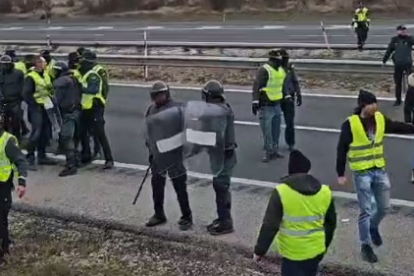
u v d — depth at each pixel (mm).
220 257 7531
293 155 5590
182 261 7617
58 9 45375
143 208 8992
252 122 13641
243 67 18062
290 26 30828
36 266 7793
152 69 20344
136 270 7547
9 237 8570
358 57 19109
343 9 37938
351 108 14336
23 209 9266
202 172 10383
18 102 11477
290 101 10984
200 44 22516
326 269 6961
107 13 43625
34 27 37844
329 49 19984
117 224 8492
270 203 5512
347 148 7082
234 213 8625
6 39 31469
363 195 7020
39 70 10938
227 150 7781
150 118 7922
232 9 40469
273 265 7227
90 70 10547
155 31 31359
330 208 5555
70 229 8711
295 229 5477
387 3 37281
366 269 6848
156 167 8055
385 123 7055
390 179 9781
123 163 11219
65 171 10602
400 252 7207
